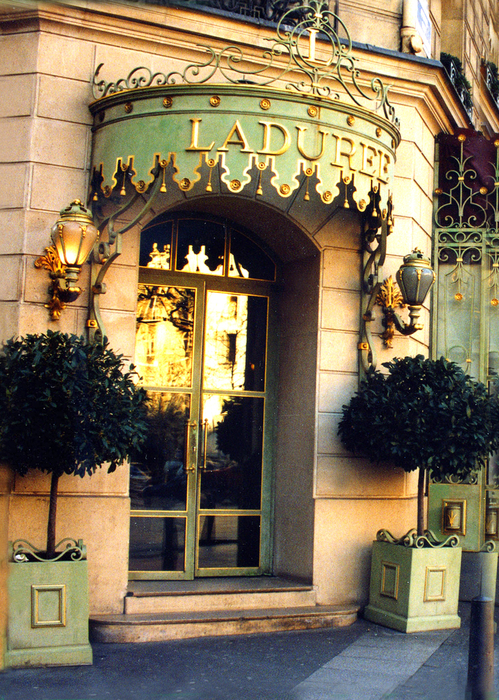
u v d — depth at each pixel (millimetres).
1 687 5098
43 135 6555
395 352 7602
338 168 6191
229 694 5094
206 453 7621
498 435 6863
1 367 5523
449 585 6855
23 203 6465
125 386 5820
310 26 6945
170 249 7633
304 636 6477
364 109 6305
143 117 6098
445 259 8531
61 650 5551
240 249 7930
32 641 5520
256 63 7273
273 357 7961
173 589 6750
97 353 5871
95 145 6539
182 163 5984
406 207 7848
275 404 7914
